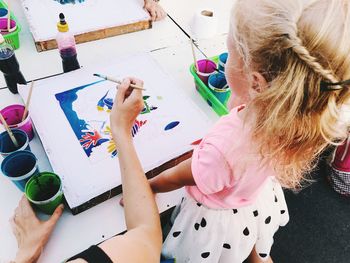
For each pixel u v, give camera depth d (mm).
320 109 525
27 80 1012
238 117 649
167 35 1245
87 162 797
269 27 495
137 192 630
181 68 1127
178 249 906
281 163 616
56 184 742
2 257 674
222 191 754
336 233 1513
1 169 728
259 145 582
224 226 834
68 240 715
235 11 555
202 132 896
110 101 943
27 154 756
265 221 925
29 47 1126
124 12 1229
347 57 478
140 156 822
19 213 711
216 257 898
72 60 998
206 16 1236
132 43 1188
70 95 946
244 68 578
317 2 464
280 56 498
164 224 1021
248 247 918
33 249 666
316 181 1664
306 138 562
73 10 1203
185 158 857
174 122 910
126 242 517
